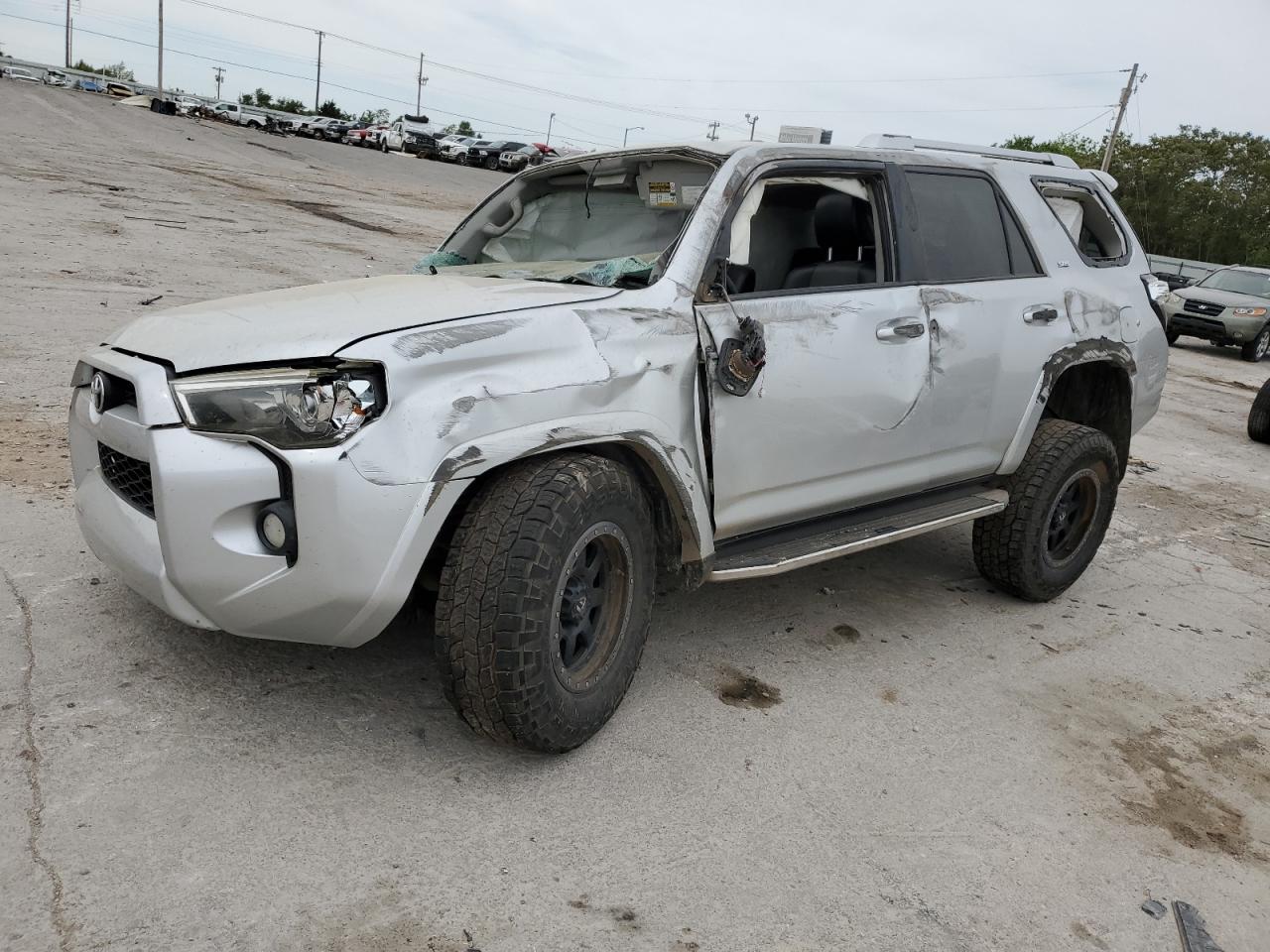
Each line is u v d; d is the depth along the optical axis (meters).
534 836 2.58
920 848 2.75
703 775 2.95
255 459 2.45
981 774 3.16
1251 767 3.44
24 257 10.09
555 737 2.78
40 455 4.89
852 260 3.84
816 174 3.63
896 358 3.71
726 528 3.31
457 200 27.44
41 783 2.52
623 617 3.00
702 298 3.18
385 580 2.48
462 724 3.04
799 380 3.37
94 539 2.86
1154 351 4.97
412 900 2.30
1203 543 6.16
